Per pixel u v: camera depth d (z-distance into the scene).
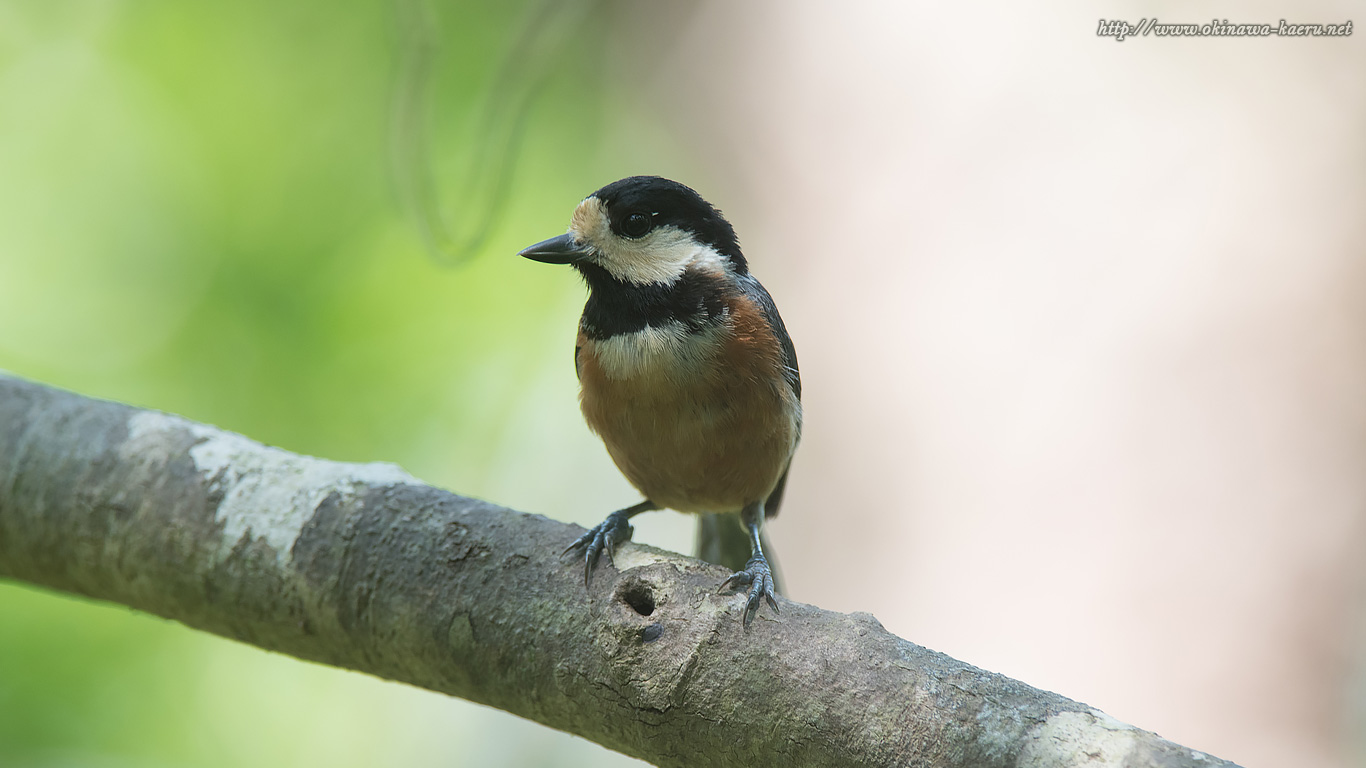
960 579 10.90
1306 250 10.67
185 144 14.89
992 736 4.72
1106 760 4.50
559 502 16.08
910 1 12.59
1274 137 10.99
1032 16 11.98
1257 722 9.95
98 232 14.64
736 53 13.99
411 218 10.44
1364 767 9.74
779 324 8.47
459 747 14.75
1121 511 10.53
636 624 5.44
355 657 6.33
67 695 11.84
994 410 11.15
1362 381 10.30
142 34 15.13
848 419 11.82
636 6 15.24
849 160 12.66
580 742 14.95
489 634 5.78
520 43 10.56
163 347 14.07
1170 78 11.42
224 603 6.58
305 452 13.81
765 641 5.27
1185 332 10.76
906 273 11.95
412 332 14.78
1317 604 10.02
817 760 5.00
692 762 5.34
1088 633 10.37
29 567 7.21
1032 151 11.67
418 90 10.33
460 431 15.12
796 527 11.80
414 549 6.10
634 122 15.42
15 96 14.99
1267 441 10.40
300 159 14.99
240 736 13.02
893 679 5.01
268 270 14.28
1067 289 11.16
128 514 6.78
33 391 7.53
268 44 15.37
